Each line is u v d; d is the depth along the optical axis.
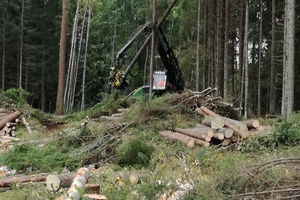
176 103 12.28
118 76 15.35
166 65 15.66
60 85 19.52
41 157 8.30
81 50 42.56
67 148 9.51
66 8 19.78
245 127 9.34
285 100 14.03
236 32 28.62
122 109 14.55
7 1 37.16
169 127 10.59
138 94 16.11
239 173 5.68
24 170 7.98
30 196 6.12
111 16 43.22
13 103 15.60
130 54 19.50
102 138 9.54
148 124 11.02
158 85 15.29
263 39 28.09
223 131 9.23
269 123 11.27
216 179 5.66
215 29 24.64
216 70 22.62
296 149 7.33
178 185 6.05
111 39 43.75
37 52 38.44
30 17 38.88
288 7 14.01
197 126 10.57
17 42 38.16
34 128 13.73
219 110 12.56
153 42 15.55
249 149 8.80
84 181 6.36
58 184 6.28
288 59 14.00
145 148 8.31
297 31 22.59
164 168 7.10
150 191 5.87
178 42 40.34
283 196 5.20
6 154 8.52
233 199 5.27
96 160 8.57
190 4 26.78
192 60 28.53
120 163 8.23
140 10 34.09
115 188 6.45
